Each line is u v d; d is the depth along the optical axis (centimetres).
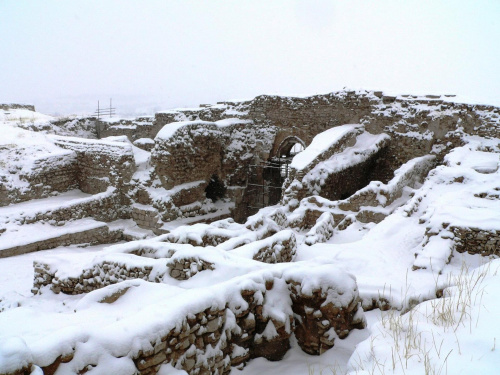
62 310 846
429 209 1132
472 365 289
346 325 529
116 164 1903
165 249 855
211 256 666
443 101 1962
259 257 837
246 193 2444
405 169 1706
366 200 1553
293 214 1633
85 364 353
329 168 1827
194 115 2659
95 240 1711
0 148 1848
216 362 470
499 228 855
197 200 2112
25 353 308
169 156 1925
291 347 552
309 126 2353
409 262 920
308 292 532
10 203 1733
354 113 2200
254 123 2525
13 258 1398
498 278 459
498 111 1838
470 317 363
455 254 891
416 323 381
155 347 392
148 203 1898
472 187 1198
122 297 580
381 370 315
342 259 957
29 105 3092
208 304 459
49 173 1903
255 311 532
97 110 3005
